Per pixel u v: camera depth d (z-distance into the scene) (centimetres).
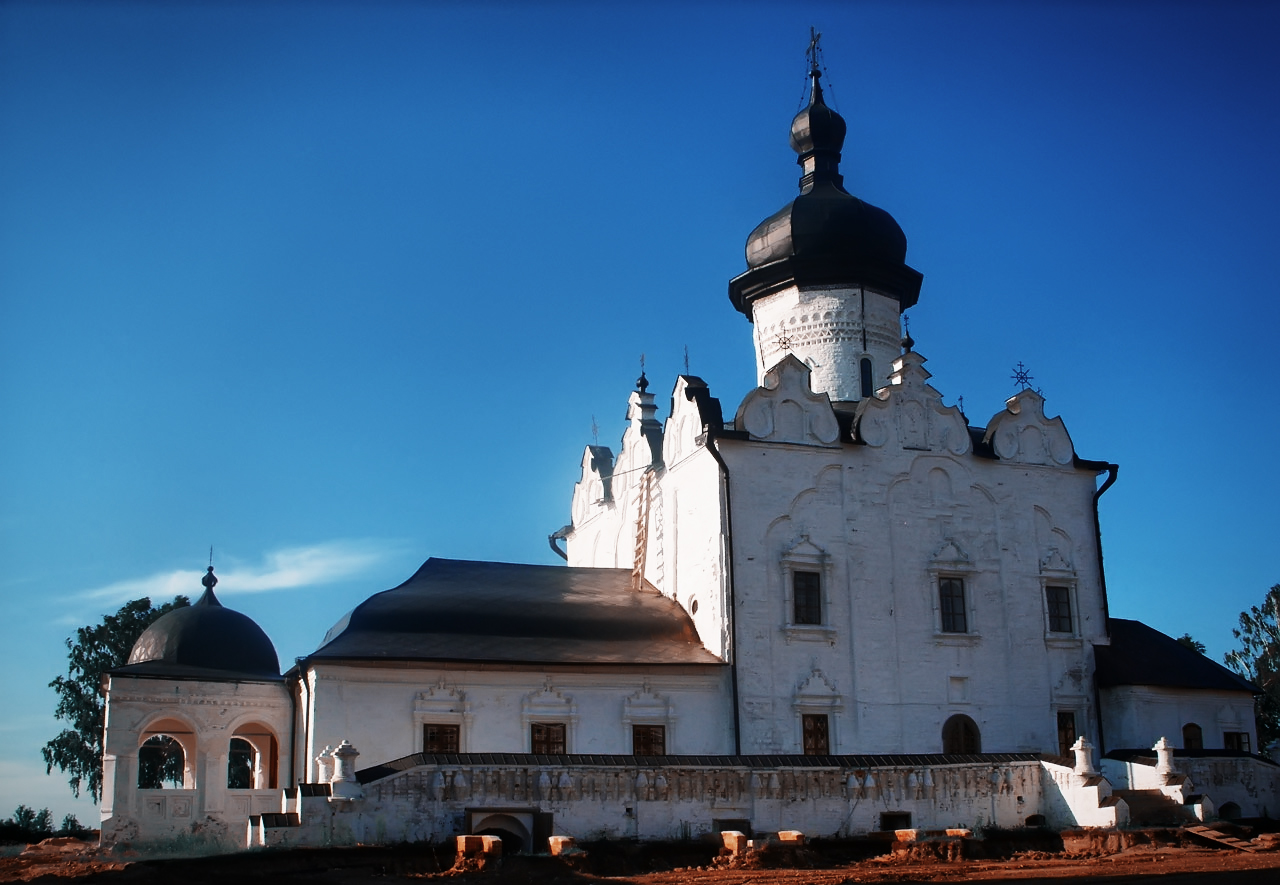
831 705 4078
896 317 5059
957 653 4294
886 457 4375
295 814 2888
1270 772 4009
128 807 3716
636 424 4972
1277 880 2464
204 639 4088
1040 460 4606
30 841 4266
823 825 3312
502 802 3012
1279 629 6888
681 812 3166
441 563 4316
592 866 2827
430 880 2583
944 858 3075
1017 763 3612
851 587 4209
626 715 3881
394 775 2939
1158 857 3012
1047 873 2738
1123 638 4603
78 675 6544
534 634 3950
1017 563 4466
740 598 4059
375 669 3691
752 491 4172
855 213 4962
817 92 5309
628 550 4972
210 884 2556
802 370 4350
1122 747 4347
